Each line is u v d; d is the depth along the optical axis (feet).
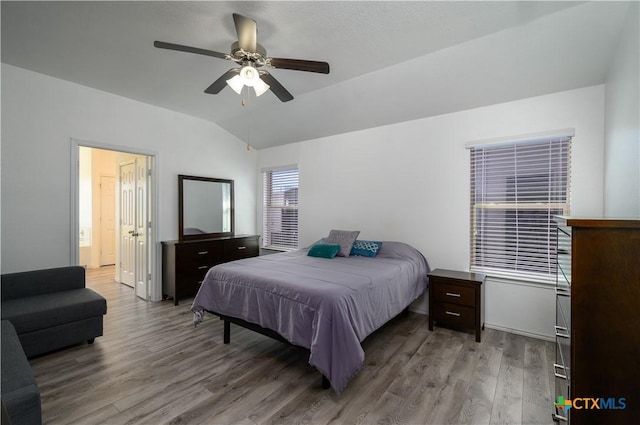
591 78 8.30
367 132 13.30
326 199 14.69
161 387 6.75
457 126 10.94
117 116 11.90
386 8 6.58
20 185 9.68
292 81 10.52
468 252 10.76
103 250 20.54
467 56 8.44
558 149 9.21
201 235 14.69
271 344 9.03
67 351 8.42
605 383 3.70
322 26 7.23
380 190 12.91
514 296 9.78
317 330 6.42
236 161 16.56
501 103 10.03
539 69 8.39
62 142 10.50
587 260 3.75
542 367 7.61
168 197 13.60
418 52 8.47
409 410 6.01
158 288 13.25
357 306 7.09
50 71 9.88
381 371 7.45
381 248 11.84
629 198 6.00
